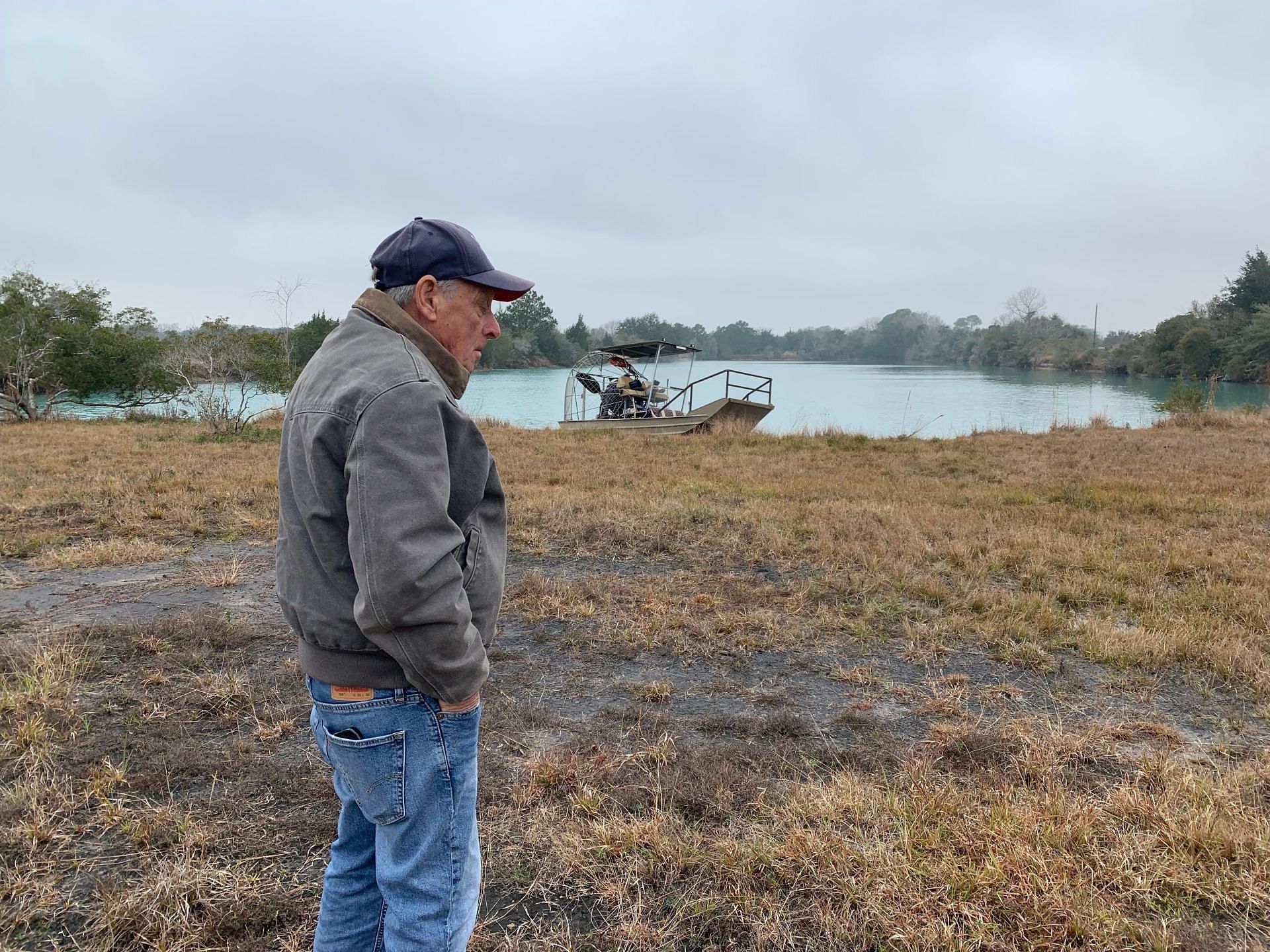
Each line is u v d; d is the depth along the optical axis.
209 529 7.05
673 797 2.89
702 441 15.30
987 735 3.42
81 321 23.45
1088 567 6.04
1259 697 3.91
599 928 2.29
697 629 4.70
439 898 1.58
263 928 2.26
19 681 3.77
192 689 3.77
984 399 33.19
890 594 5.36
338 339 1.59
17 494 8.31
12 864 2.48
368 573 1.37
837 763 3.23
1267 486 9.42
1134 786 3.01
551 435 16.66
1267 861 2.51
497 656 4.31
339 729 1.55
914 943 2.22
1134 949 2.21
